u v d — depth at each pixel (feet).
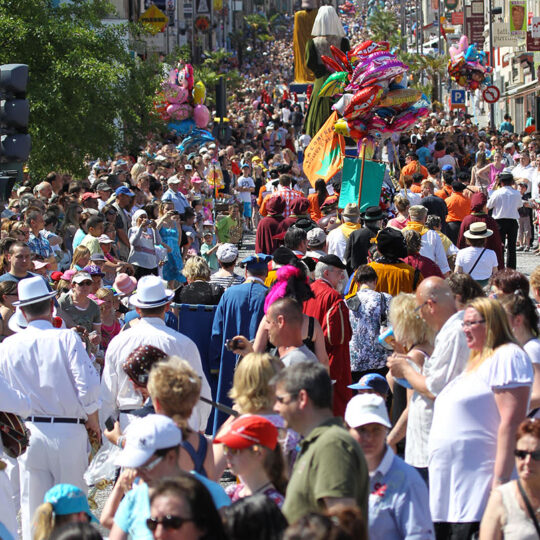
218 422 69.87
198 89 262.06
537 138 243.19
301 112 426.51
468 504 44.86
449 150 247.50
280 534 31.55
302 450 36.73
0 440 55.47
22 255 75.72
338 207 128.57
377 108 141.08
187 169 186.70
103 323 83.10
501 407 44.27
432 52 541.75
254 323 69.77
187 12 563.07
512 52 448.65
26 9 174.60
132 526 37.81
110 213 119.65
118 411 58.95
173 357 44.45
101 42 184.75
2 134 88.89
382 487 40.47
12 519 53.01
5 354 57.26
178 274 123.24
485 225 110.42
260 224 106.52
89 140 177.88
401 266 78.89
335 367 67.05
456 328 48.80
